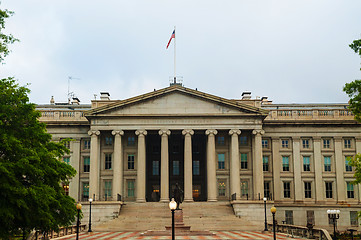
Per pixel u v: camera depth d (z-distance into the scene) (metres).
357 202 74.56
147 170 78.62
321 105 82.38
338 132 76.50
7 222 31.38
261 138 72.00
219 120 71.31
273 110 76.81
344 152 76.19
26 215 32.28
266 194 75.25
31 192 32.09
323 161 76.19
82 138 75.94
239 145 74.69
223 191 73.81
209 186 69.44
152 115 71.25
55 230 37.28
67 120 76.31
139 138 70.88
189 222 59.56
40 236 41.56
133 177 73.88
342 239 47.78
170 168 79.19
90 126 72.06
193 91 71.69
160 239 43.03
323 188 75.25
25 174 33.59
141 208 66.19
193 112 71.56
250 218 63.78
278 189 74.88
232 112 71.62
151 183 78.44
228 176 74.00
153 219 60.72
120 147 71.25
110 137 75.00
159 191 78.38
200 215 62.94
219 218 61.03
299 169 75.69
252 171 73.56
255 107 71.19
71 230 52.12
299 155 76.06
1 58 33.25
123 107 72.06
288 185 75.69
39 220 33.50
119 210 64.75
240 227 58.12
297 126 76.69
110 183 73.56
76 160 75.06
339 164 75.69
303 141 77.00
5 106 34.56
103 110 71.69
